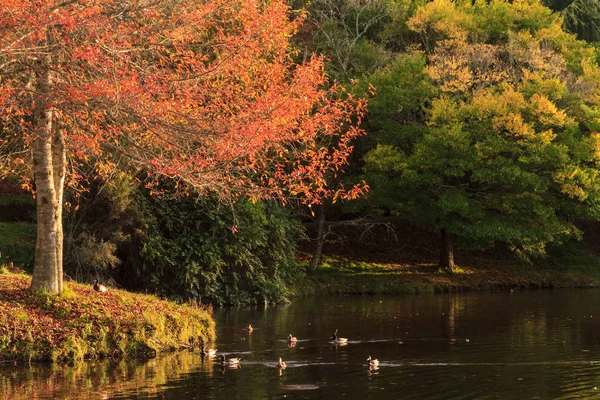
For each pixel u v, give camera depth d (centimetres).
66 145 1928
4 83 1717
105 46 1488
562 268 4650
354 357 1891
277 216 3506
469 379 1620
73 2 1498
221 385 1552
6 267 2438
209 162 1669
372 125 4081
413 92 3856
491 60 3919
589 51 4453
